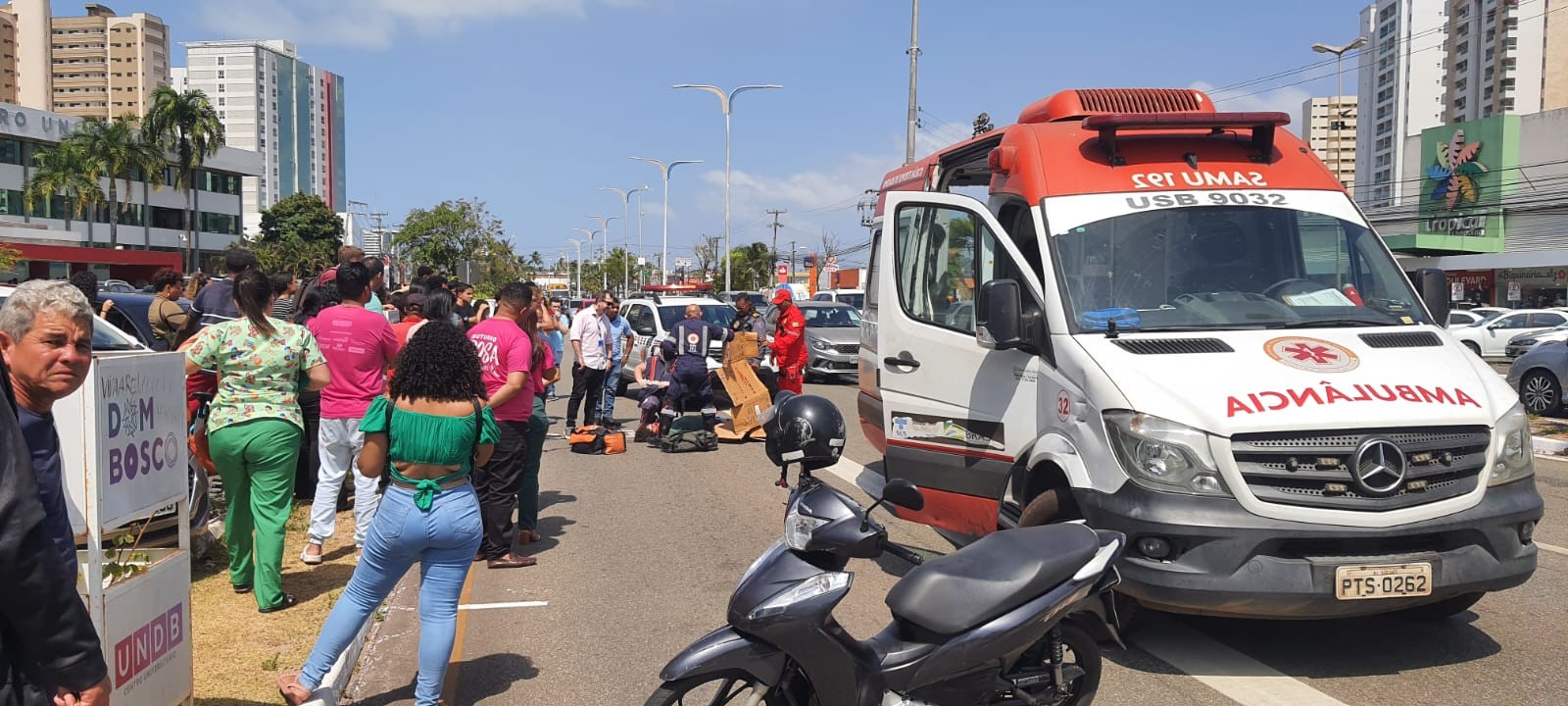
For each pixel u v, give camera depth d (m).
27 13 147.75
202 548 7.20
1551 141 52.66
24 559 2.44
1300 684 5.10
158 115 65.12
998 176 7.17
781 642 3.81
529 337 7.89
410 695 5.21
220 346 6.06
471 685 5.31
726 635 3.87
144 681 3.99
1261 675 5.24
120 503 3.88
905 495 3.90
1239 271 6.14
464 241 51.59
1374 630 5.85
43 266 58.53
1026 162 6.67
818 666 3.85
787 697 3.97
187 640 4.37
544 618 6.40
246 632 5.85
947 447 6.97
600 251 107.19
